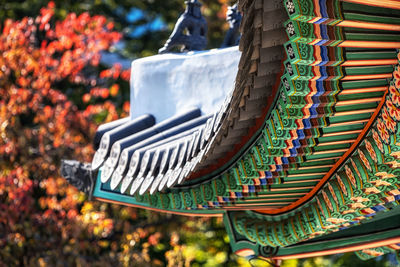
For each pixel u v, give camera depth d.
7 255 13.49
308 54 3.89
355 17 3.70
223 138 5.36
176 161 6.30
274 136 4.81
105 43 15.45
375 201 5.32
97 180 8.27
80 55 15.69
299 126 4.64
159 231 15.54
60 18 20.33
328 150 5.16
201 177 6.43
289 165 5.34
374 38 3.91
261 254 7.43
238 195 6.19
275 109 4.66
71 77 16.36
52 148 14.52
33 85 14.59
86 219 14.17
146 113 8.12
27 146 14.05
